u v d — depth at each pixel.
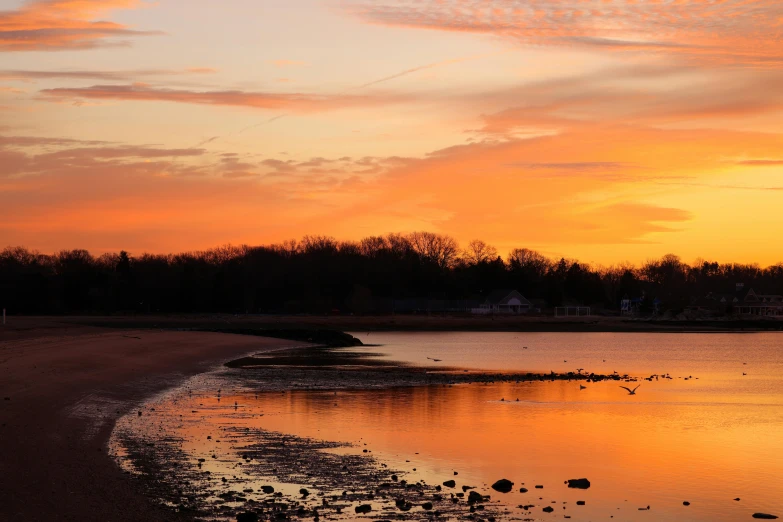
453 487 23.17
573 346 115.19
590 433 33.75
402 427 33.97
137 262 199.88
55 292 181.88
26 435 26.75
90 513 18.41
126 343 73.31
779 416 40.00
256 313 186.38
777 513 21.42
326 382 53.25
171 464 24.45
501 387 52.41
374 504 20.78
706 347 116.38
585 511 21.14
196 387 48.31
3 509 18.14
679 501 22.52
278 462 25.62
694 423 37.25
